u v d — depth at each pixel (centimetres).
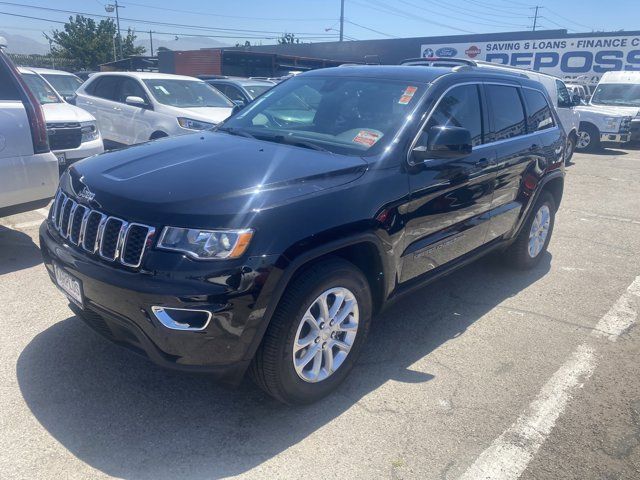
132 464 272
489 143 446
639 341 431
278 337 287
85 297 295
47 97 789
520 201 503
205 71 2303
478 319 454
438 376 366
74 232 311
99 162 343
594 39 2433
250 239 271
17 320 400
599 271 586
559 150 557
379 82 420
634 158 1532
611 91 1798
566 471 285
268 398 331
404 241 356
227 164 321
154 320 267
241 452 286
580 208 877
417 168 360
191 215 271
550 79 1245
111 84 1002
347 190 317
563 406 340
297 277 293
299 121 414
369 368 371
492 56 2759
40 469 265
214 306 263
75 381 333
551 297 508
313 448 292
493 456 293
